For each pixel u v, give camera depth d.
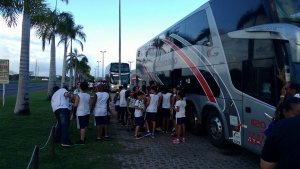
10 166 7.62
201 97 10.78
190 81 11.73
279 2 7.10
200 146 10.30
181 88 11.84
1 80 23.06
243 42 8.20
